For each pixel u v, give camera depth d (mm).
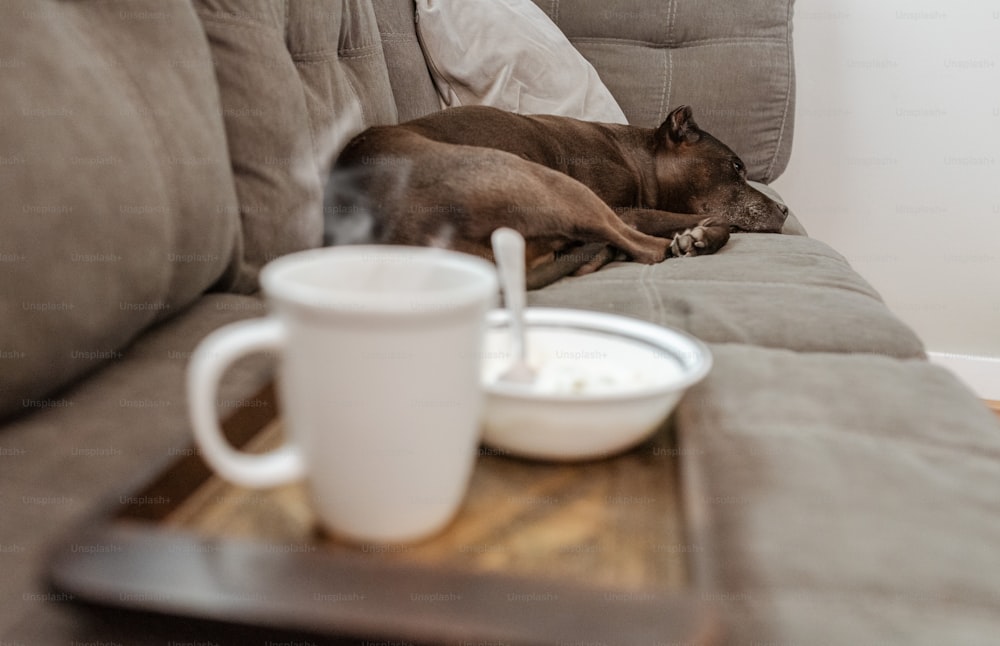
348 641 361
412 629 354
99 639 402
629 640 347
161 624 380
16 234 649
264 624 362
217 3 1176
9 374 641
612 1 2320
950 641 457
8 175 655
